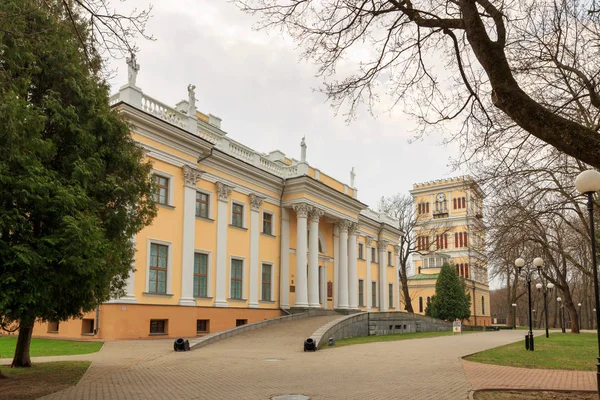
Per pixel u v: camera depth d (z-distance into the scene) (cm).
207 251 2694
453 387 1013
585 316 7906
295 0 988
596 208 1814
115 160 1184
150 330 2275
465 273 6919
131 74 2317
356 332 2689
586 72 1185
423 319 3697
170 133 2423
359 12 986
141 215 1309
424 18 948
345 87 1109
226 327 2736
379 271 4669
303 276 3219
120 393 912
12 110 793
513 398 898
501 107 770
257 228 3081
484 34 804
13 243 875
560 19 1044
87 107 1106
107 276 1046
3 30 793
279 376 1157
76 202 941
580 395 938
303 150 3400
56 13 1003
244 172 3009
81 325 2152
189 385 1010
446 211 7319
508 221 1812
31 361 1336
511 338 2880
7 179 830
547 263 3606
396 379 1123
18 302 860
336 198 3631
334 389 980
